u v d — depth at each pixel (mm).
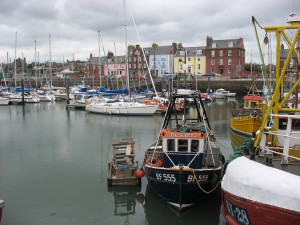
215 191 10453
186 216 9438
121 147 13070
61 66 117250
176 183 9188
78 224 9148
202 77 64000
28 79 73812
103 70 82938
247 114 21953
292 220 5781
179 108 33250
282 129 11844
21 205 10422
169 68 77312
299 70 10461
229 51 74062
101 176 13266
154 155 11375
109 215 9727
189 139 10102
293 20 9164
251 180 6410
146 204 10430
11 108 42469
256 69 77188
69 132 24281
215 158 11031
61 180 12844
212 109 41469
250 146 9469
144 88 58344
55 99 53188
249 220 6457
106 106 34906
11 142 20547
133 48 81688
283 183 5969
